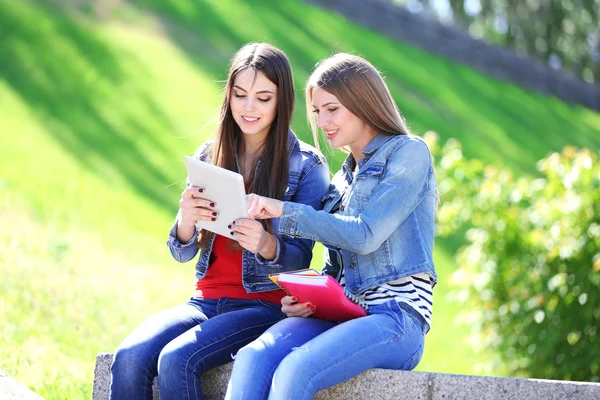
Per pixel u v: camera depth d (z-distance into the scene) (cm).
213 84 1225
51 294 607
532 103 2111
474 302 773
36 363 503
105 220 796
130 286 677
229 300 375
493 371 771
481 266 769
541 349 722
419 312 341
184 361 341
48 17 1183
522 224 761
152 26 1327
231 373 334
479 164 790
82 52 1138
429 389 323
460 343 838
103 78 1097
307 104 394
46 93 1009
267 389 318
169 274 743
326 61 375
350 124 368
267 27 1577
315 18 1795
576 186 712
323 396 335
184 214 354
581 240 705
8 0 1176
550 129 1950
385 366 331
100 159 919
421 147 356
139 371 351
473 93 1892
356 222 342
